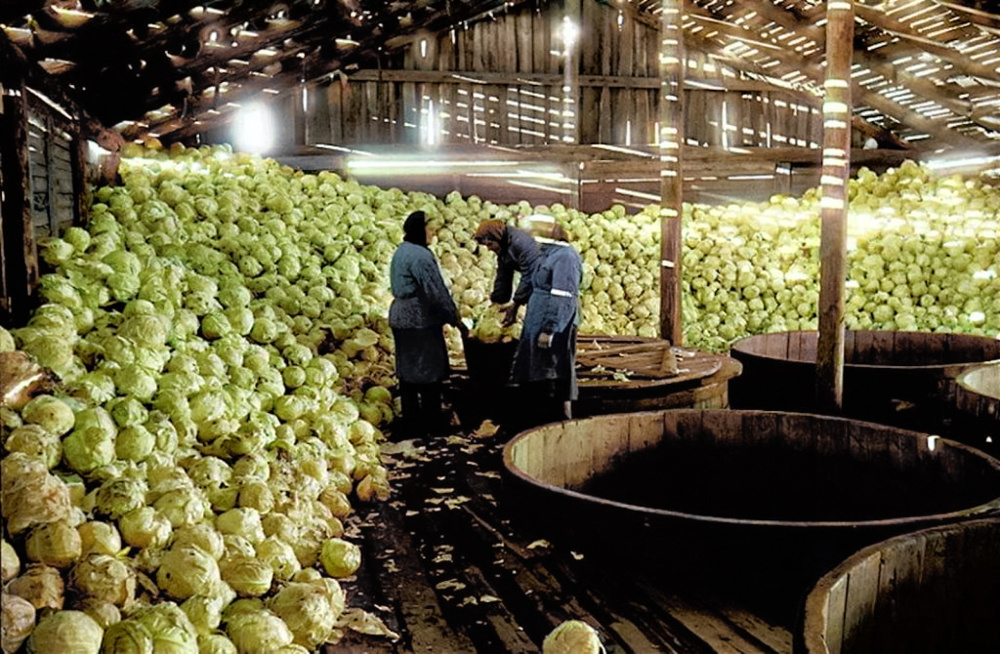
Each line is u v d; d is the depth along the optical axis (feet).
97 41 16.49
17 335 11.21
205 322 16.70
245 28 22.61
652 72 39.27
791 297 33.96
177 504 9.86
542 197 37.76
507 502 13.43
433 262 19.33
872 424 14.43
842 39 16.80
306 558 11.41
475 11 36.11
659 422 15.84
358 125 35.88
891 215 35.78
